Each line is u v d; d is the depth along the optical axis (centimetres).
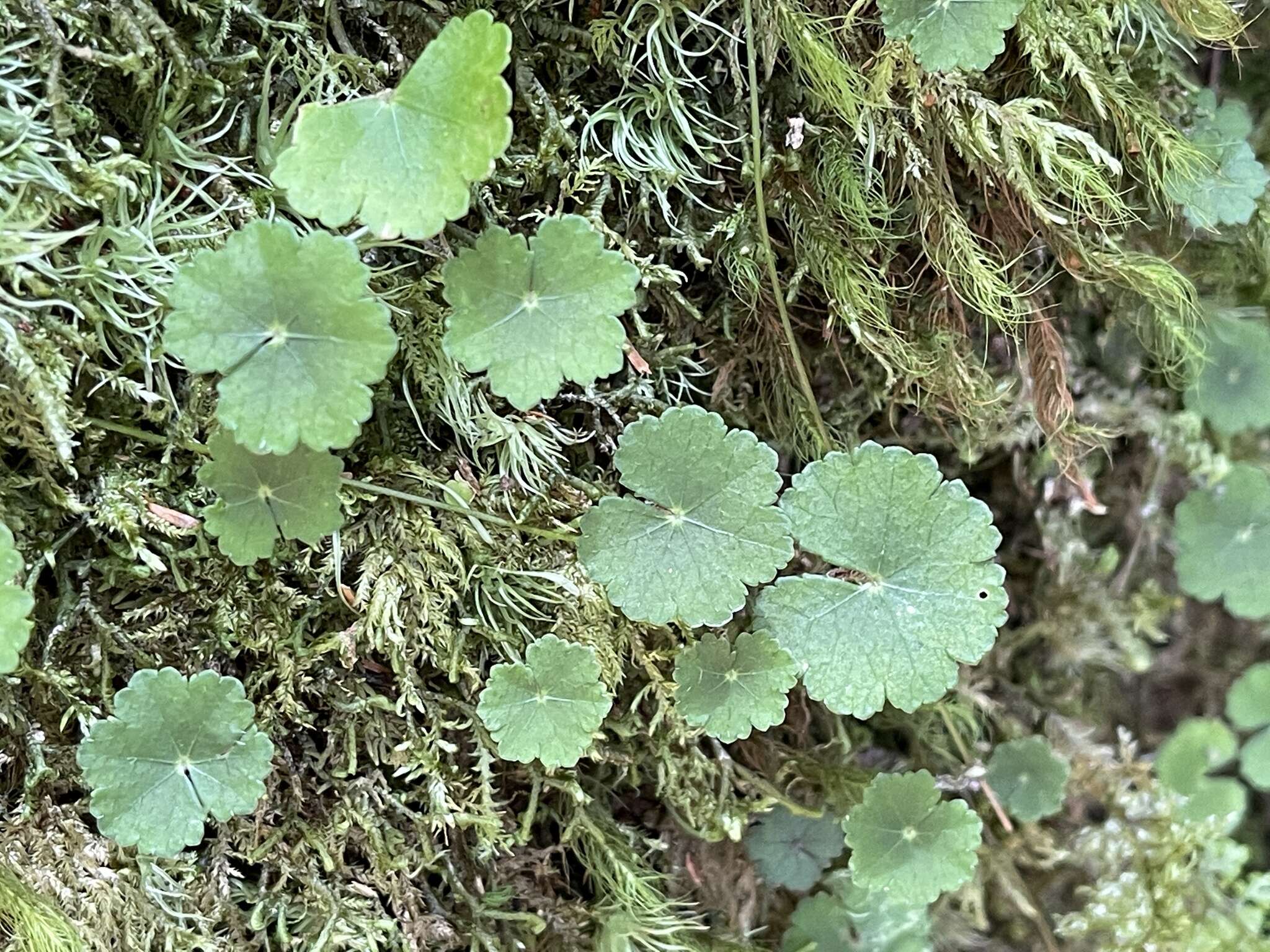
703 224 15
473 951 15
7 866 13
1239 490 18
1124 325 17
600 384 15
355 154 13
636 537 14
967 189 15
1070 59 14
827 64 14
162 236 13
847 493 14
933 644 14
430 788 14
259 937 14
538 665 14
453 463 15
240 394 13
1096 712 19
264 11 14
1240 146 16
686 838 17
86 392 13
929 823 16
